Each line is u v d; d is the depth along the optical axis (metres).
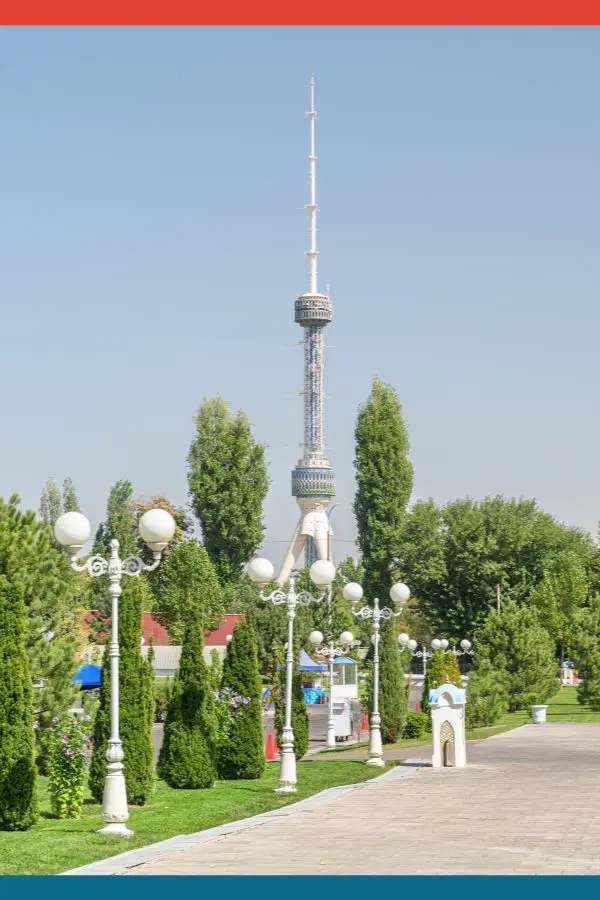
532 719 55.53
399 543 101.38
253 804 25.30
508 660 63.97
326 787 28.95
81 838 19.56
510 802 25.28
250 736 30.73
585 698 63.84
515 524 105.12
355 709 48.75
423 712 52.56
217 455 98.62
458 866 17.27
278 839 20.12
